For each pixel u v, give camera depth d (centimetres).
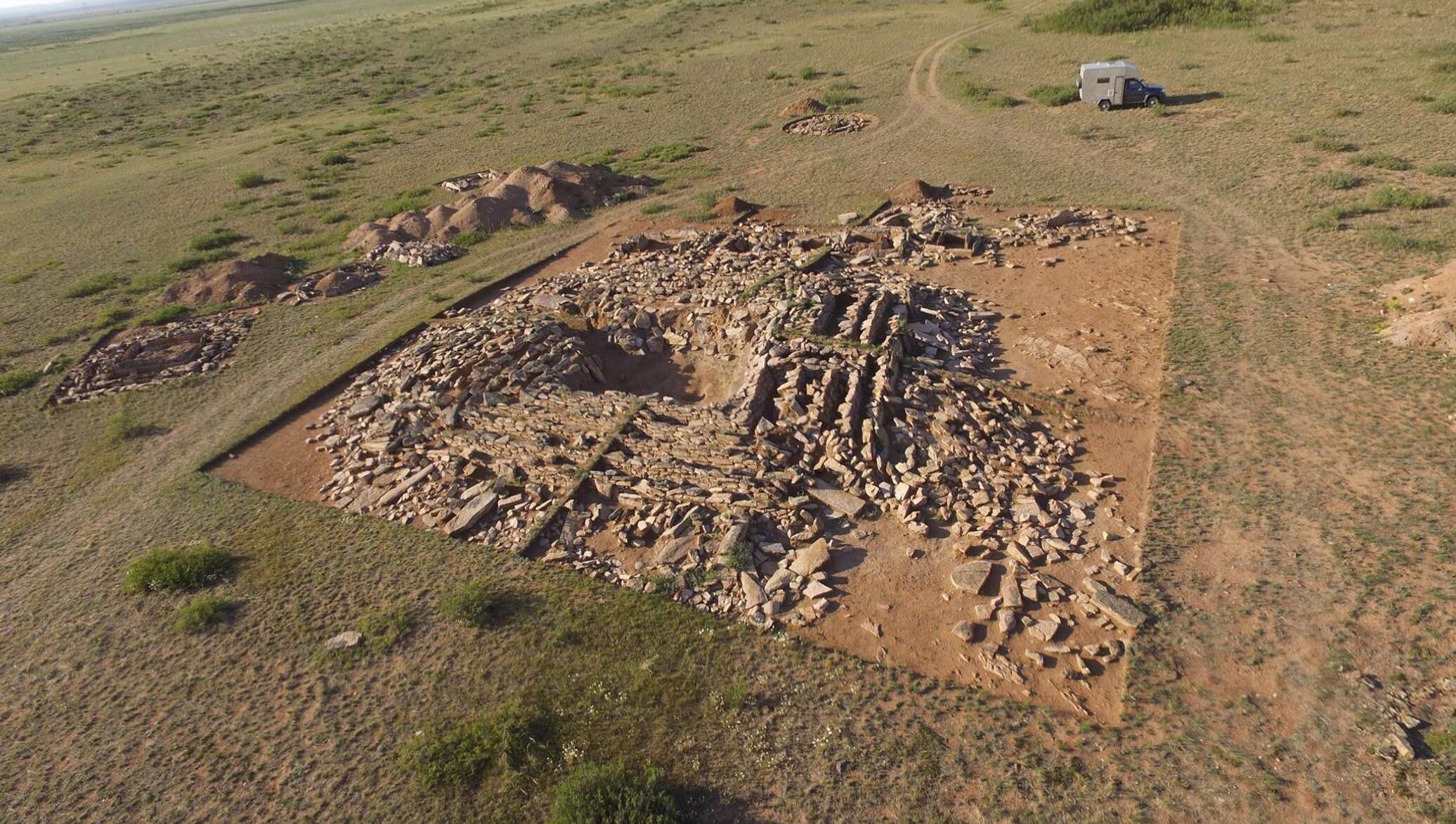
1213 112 5247
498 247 4350
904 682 1565
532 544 2005
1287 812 1275
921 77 7069
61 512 2389
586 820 1298
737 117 6575
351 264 4159
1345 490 1945
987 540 1888
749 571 1841
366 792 1438
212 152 7075
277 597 1917
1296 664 1522
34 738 1620
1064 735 1441
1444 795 1260
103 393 3058
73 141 8012
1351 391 2327
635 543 1986
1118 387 2497
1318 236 3378
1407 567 1691
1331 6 7700
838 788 1370
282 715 1611
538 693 1594
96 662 1789
